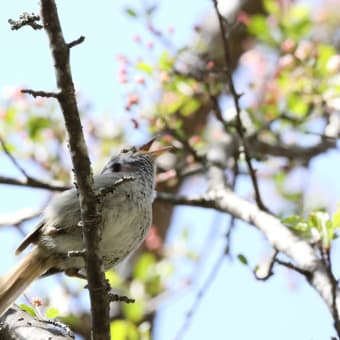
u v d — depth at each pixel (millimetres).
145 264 13094
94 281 7477
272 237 9312
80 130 7105
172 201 11812
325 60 12688
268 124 13203
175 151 12953
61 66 6891
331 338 7555
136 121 12023
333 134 13102
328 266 7867
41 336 8086
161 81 12297
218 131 13984
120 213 9461
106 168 10781
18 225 12492
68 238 9508
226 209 11109
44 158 13898
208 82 12180
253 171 10516
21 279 9508
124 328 11094
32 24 6973
